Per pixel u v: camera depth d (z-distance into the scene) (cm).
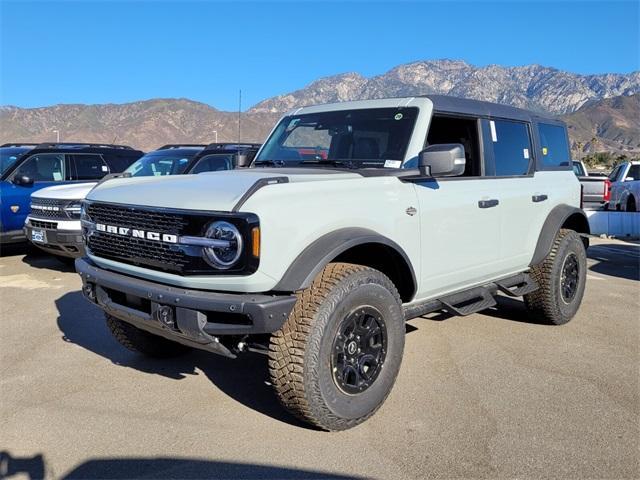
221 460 332
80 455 338
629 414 393
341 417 354
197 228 337
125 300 388
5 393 427
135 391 430
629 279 877
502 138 532
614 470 322
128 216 376
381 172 411
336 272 355
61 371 471
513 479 313
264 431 366
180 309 340
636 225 1439
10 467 326
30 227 856
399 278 417
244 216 321
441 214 442
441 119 476
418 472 320
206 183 373
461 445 349
